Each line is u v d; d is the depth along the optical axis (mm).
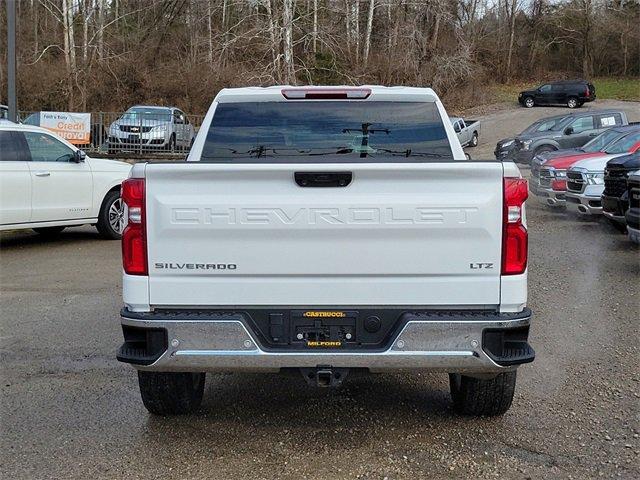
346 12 24312
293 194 3676
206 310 3744
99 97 34656
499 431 4383
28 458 4047
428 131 4918
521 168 21266
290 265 3703
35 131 10742
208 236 3701
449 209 3643
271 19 21234
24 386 5195
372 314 3719
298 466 3932
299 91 4863
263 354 3672
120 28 37250
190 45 36938
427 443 4215
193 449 4156
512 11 56062
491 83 54844
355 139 4934
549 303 7457
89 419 4602
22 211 10430
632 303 7426
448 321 3646
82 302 7633
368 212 3658
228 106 4930
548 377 5328
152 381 4355
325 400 4949
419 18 27234
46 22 35969
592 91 43656
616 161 10797
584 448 4137
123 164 12125
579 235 12000
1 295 7949
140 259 3734
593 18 58688
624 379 5254
